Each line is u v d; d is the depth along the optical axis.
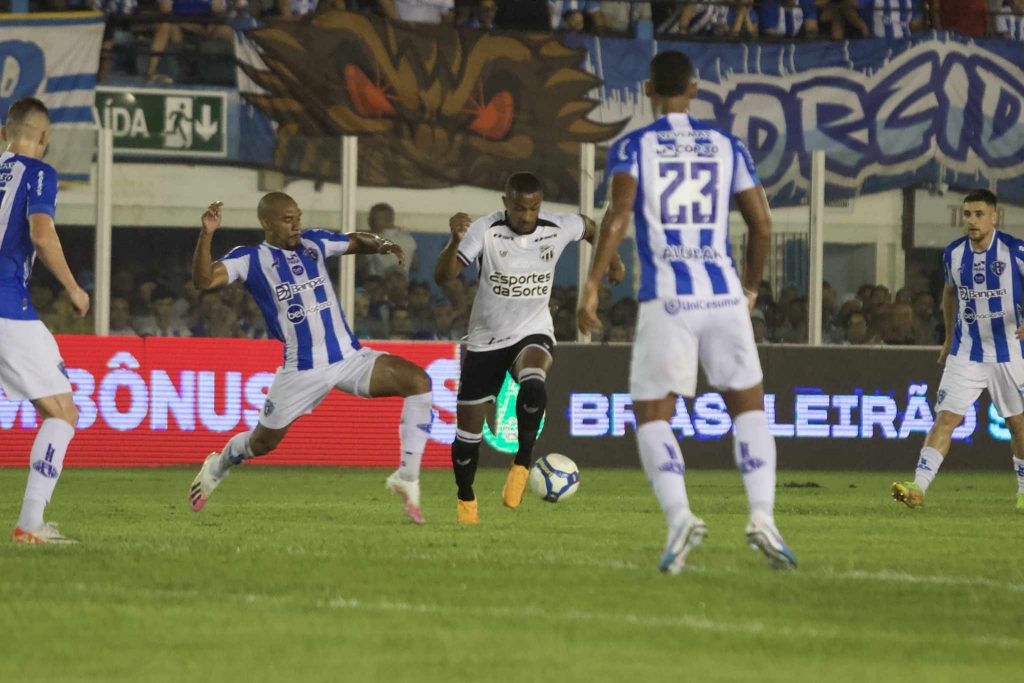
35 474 22.53
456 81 49.59
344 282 44.19
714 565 20.25
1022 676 13.11
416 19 53.69
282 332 26.02
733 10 53.84
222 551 21.38
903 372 46.62
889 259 47.31
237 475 41.41
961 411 32.50
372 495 34.69
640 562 20.58
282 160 44.22
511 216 27.06
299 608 16.17
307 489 36.47
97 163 43.09
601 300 45.41
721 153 19.06
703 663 13.41
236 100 46.69
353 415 44.78
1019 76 51.09
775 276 45.75
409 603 16.64
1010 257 32.19
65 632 14.65
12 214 22.02
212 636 14.48
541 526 26.72
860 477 43.78
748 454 18.94
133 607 16.16
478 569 19.52
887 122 50.69
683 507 18.61
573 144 44.94
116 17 49.56
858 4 54.75
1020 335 31.33
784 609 16.53
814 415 46.09
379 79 49.34
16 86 48.25
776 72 51.31
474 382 27.25
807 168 45.78
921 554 22.75
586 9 53.38
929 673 13.18
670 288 18.72
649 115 51.03
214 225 24.80
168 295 43.88
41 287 43.09
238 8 51.28
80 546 21.97
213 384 43.91
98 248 43.22
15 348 22.20
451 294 45.00
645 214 18.88
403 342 44.41
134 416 43.53
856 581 18.78
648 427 18.88
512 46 50.06
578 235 27.77
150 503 31.70
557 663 13.27
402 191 44.62
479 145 45.06
